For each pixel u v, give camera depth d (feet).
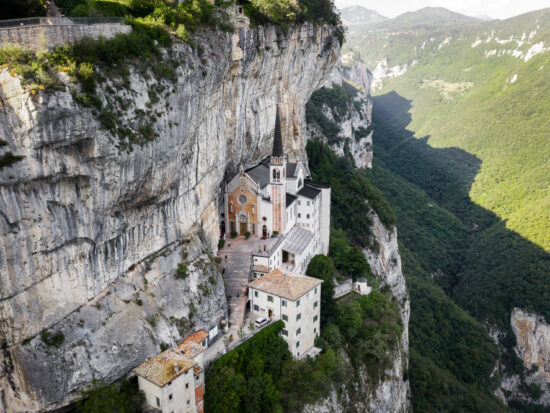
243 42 238.27
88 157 133.39
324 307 261.65
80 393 143.13
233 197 290.15
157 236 186.09
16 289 125.39
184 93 174.70
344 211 428.97
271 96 312.50
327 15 371.97
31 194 123.03
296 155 383.04
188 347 174.19
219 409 181.57
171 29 178.29
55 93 120.26
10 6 146.41
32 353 132.16
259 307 233.14
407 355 357.20
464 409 359.05
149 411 157.17
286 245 293.84
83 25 140.77
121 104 142.20
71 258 140.15
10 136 115.44
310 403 213.46
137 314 167.43
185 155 187.21
